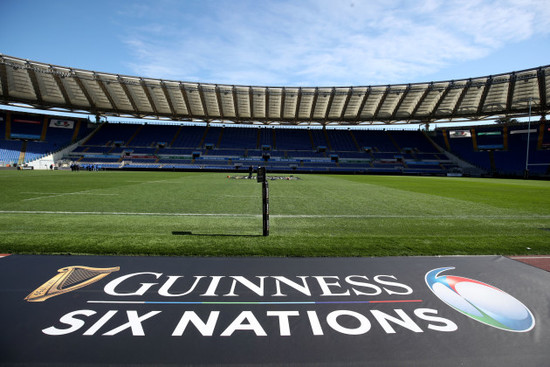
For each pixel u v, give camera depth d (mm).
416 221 7766
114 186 16062
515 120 47094
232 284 3277
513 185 22172
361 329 2504
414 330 2500
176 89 40156
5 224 6527
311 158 47656
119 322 2518
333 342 2324
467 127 48875
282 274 3578
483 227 7105
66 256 4016
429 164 45625
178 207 9422
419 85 39219
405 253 4465
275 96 42156
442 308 2869
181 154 46781
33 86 36625
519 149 41781
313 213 8758
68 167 40469
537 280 3531
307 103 43750
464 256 4352
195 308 2768
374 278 3520
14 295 2924
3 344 2203
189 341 2301
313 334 2422
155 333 2387
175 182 19844
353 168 46062
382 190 16562
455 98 40438
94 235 5199
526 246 4953
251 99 42750
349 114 46188
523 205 10922
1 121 40750
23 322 2477
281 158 47688
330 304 2900
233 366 2064
